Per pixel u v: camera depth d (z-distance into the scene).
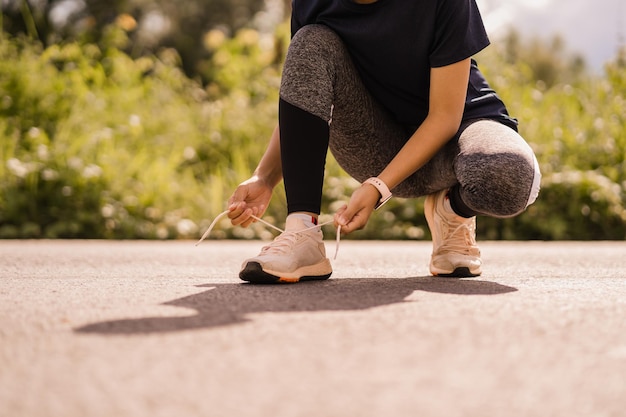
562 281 1.67
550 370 0.78
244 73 6.56
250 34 6.79
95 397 0.68
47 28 10.59
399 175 1.53
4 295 1.36
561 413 0.64
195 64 15.54
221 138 5.31
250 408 0.65
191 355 0.84
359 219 1.50
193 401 0.67
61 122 4.89
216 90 6.48
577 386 0.72
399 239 4.57
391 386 0.72
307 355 0.84
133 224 4.39
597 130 5.11
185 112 5.62
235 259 2.55
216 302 1.24
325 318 1.07
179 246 3.50
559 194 4.68
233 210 1.65
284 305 1.20
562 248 3.45
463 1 1.56
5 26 11.04
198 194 4.75
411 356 0.84
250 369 0.78
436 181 1.71
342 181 4.70
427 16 1.56
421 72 1.64
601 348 0.89
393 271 2.01
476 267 1.79
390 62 1.64
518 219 4.65
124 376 0.75
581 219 4.66
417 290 1.42
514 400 0.68
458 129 1.64
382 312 1.12
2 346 0.89
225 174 5.02
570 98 5.57
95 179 4.45
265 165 1.77
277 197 4.66
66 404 0.66
